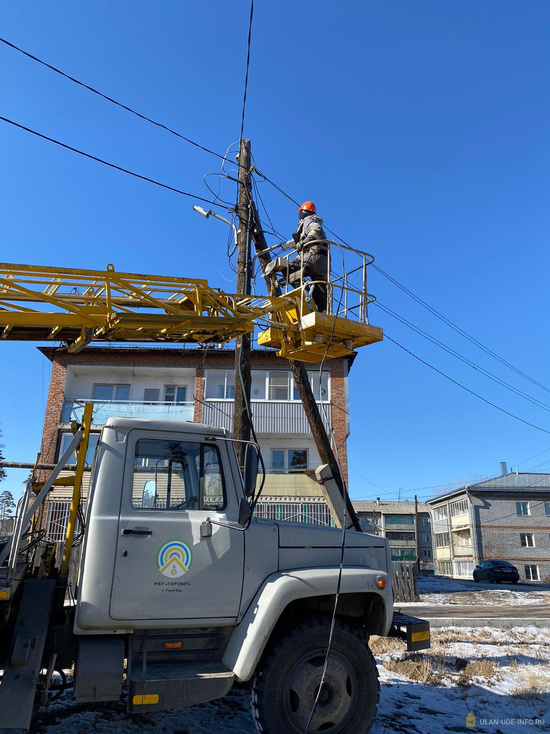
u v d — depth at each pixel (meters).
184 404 22.55
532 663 7.45
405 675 6.59
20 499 4.02
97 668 3.68
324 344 6.26
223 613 4.09
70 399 22.56
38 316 4.84
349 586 4.35
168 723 4.55
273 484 21.48
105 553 3.89
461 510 47.94
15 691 3.39
